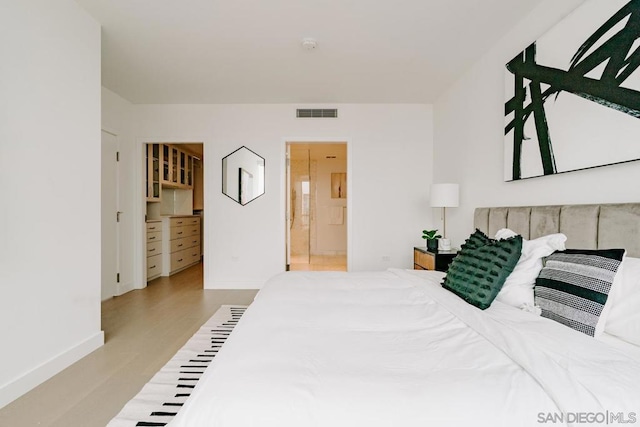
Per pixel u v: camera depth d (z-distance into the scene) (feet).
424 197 13.89
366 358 3.17
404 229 13.96
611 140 4.94
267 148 13.83
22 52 5.67
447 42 8.65
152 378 6.10
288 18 7.61
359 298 5.38
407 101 13.52
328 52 9.23
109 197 12.29
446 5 7.10
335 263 21.04
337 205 25.54
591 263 4.16
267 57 9.54
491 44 8.74
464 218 10.62
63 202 6.59
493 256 5.05
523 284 5.00
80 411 5.14
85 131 7.23
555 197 6.33
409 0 6.95
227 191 13.88
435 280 6.50
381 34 8.30
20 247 5.64
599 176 5.31
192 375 6.18
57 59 6.45
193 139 13.80
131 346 7.68
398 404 2.43
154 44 8.79
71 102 6.82
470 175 10.16
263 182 13.85
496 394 2.53
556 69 6.08
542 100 6.48
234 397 2.51
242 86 11.83
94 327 7.48
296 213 24.38
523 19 7.50
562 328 3.71
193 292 13.20
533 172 6.77
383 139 13.88
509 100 7.66
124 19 7.60
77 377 6.20
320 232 25.62
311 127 13.83
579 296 4.05
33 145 5.90
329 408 2.41
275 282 6.53
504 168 7.89
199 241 21.30
